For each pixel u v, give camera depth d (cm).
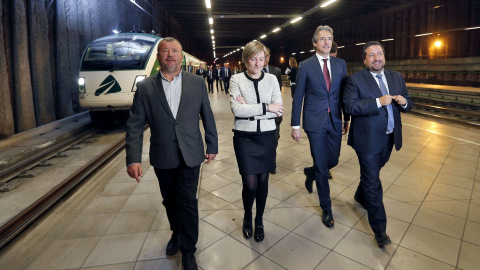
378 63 221
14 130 608
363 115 217
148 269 196
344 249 213
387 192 307
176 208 207
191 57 1583
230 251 214
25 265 202
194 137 189
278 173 374
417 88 1505
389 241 212
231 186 335
